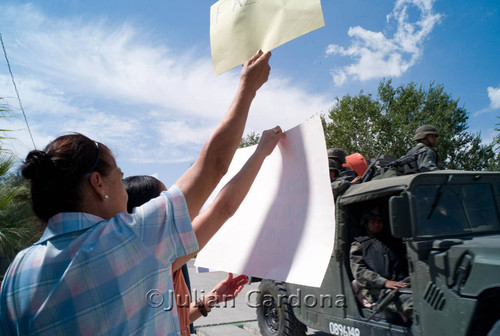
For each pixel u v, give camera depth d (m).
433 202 2.98
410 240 2.81
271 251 1.05
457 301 2.46
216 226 0.91
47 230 0.75
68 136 0.80
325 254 0.88
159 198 0.79
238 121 0.91
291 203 1.05
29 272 0.71
